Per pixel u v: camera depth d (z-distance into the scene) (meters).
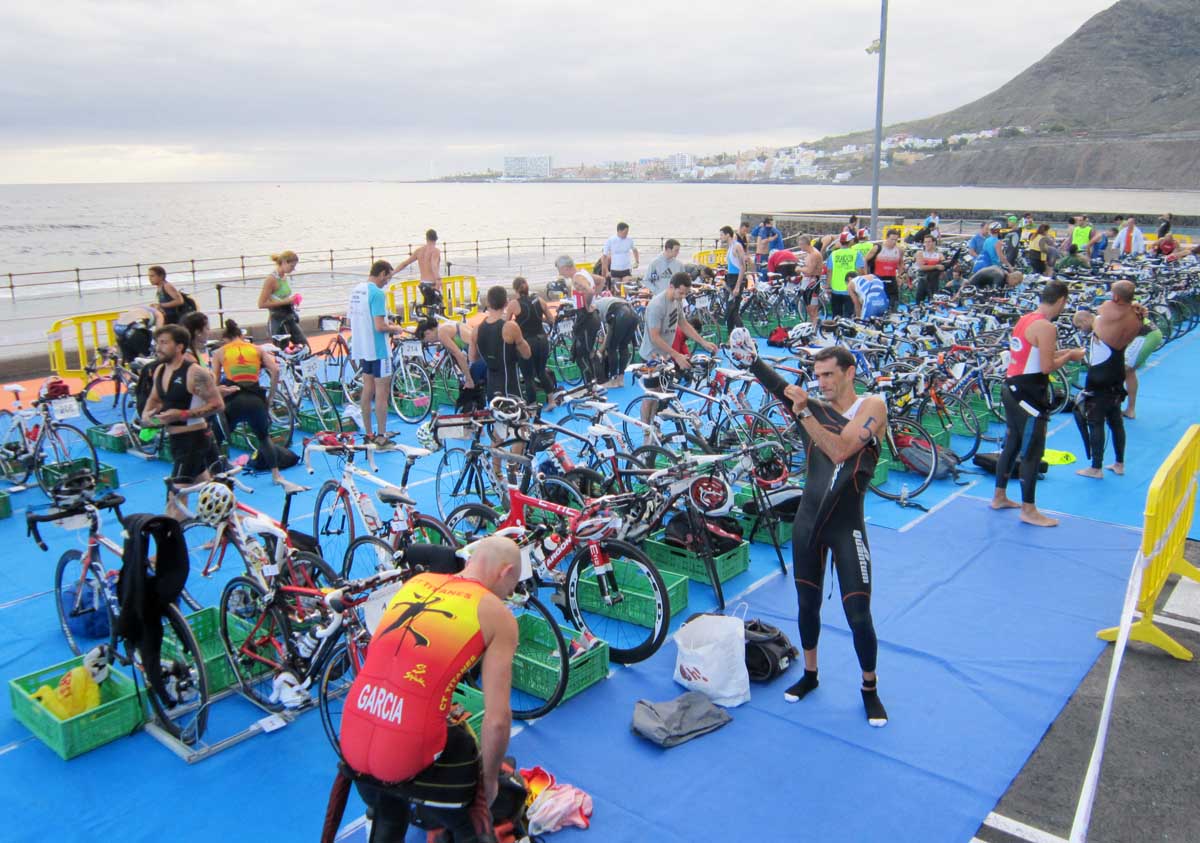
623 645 5.38
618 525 5.07
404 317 15.28
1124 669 5.02
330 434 5.95
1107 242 22.41
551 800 3.73
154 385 6.50
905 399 8.65
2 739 4.39
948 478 8.32
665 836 3.68
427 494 8.12
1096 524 7.22
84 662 4.48
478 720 4.21
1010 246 19.55
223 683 4.77
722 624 4.75
